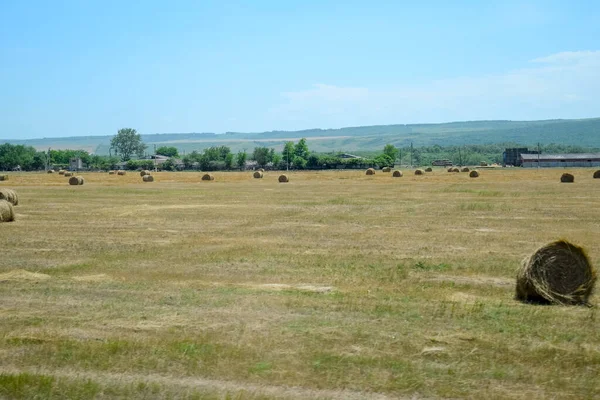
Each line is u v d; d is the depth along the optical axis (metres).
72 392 9.84
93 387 9.98
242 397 9.52
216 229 31.22
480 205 43.41
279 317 13.80
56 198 52.69
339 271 19.86
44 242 26.80
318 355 11.26
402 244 25.73
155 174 115.94
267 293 16.41
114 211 40.81
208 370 10.64
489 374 10.46
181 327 13.05
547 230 30.20
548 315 14.33
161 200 50.31
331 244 25.84
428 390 9.84
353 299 15.66
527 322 13.59
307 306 14.84
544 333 12.70
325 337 12.24
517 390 9.85
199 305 15.01
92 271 20.23
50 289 17.02
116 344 11.86
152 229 31.30
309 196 54.09
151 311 14.40
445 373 10.50
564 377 10.37
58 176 108.94
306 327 12.95
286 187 69.75
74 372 10.71
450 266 20.66
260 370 10.61
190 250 24.47
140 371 10.70
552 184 69.94
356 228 31.20
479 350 11.59
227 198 52.25
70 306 14.94
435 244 25.70
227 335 12.46
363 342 12.00
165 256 23.02
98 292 16.61
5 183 81.31
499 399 9.52
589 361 11.07
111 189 66.38
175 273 19.75
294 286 17.48
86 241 27.12
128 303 15.23
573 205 43.28
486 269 20.17
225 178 97.88
